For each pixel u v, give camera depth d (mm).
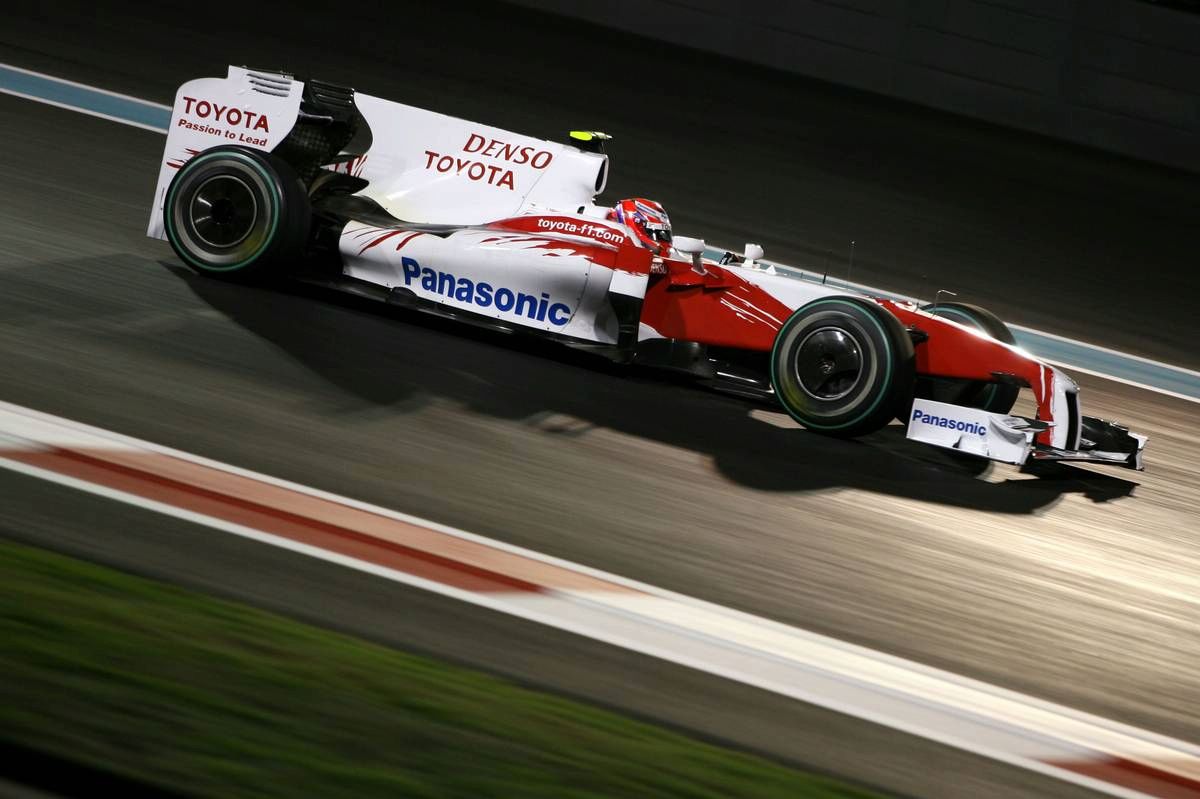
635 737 12508
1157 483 25453
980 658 16094
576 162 25109
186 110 26125
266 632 13117
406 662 13117
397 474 18109
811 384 22703
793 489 20672
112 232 27875
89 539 14594
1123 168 68188
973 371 23281
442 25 68812
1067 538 20984
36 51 48500
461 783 11109
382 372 22172
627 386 24281
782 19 75188
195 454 17375
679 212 44312
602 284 23344
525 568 16000
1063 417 22859
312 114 25875
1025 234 51906
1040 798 13039
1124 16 70562
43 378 18969
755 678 14461
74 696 11336
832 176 54719
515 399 22266
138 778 10484
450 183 25781
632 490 19344
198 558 14633
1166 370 37312
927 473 22656
